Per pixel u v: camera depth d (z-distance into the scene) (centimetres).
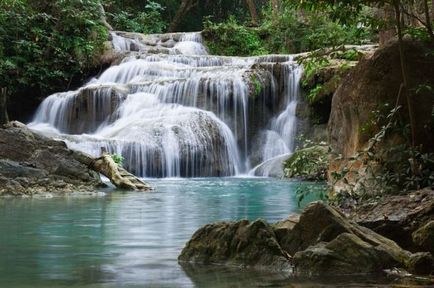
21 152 1211
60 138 1705
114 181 1260
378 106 771
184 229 664
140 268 454
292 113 2072
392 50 782
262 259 462
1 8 2359
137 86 2156
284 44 2964
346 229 473
